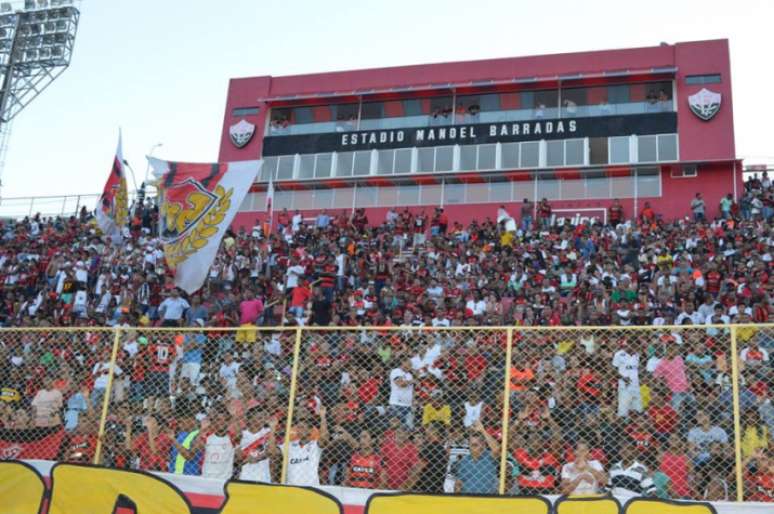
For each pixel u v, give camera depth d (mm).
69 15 41781
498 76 33031
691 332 9844
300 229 29047
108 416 10500
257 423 10133
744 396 9102
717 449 8969
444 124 33188
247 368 10492
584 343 10047
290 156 34625
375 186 32906
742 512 8141
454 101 33375
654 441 9391
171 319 18047
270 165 34781
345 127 34500
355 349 10375
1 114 40906
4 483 10133
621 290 19172
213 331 10938
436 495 8938
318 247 25438
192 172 15398
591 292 19438
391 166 33250
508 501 8727
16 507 10000
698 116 30109
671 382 9562
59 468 10055
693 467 9008
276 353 10500
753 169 30203
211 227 14953
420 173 32062
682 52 31141
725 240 24047
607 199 30016
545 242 25078
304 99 34938
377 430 10008
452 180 31922
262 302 19578
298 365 10133
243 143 35406
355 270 24312
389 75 34469
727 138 29656
